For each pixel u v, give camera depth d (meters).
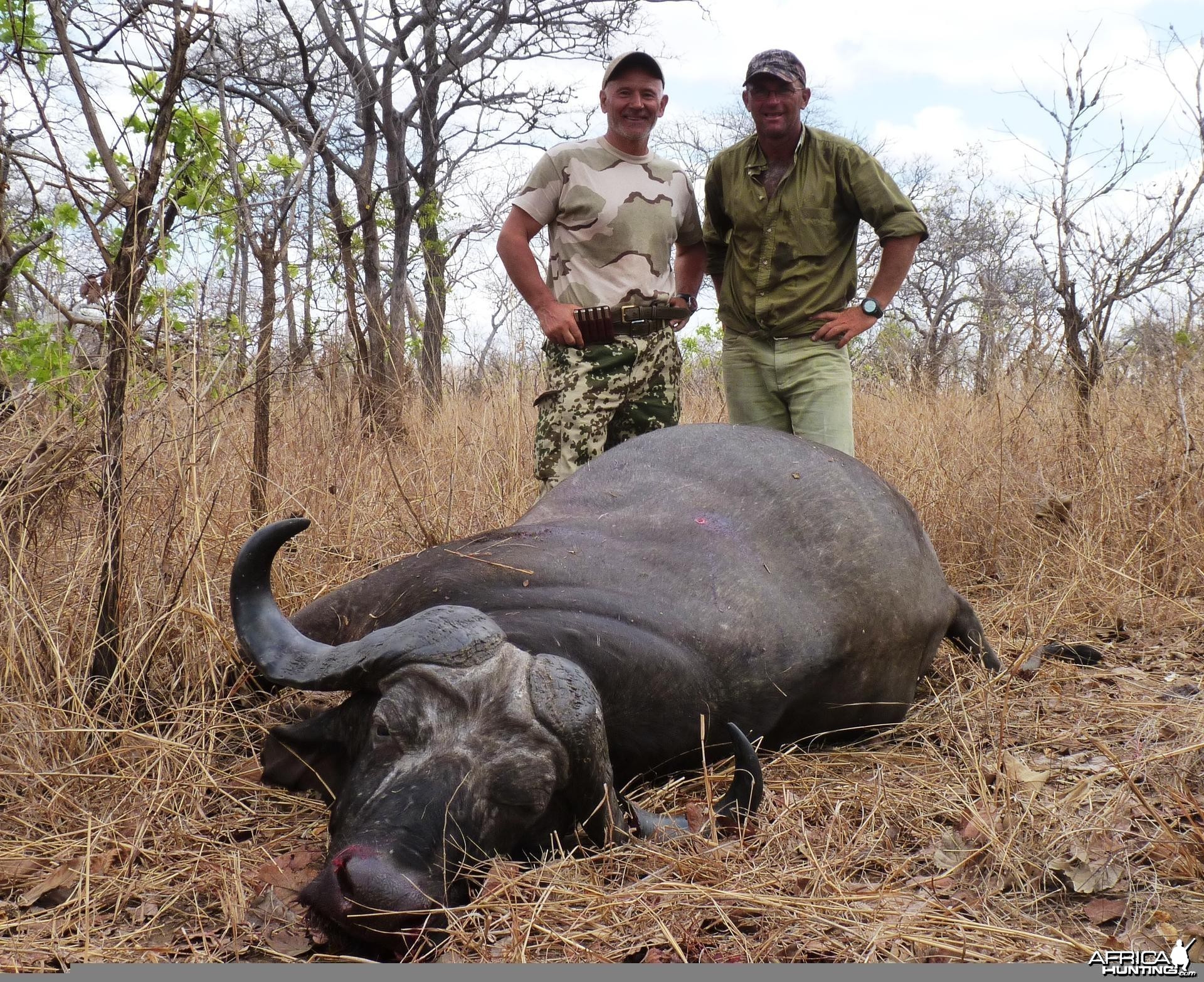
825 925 2.90
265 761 3.53
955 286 20.69
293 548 5.34
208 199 5.68
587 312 5.84
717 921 2.98
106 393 4.14
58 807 3.49
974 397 8.52
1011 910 3.05
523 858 3.14
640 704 3.62
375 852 2.72
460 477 6.44
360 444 6.45
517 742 3.00
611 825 3.20
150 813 3.48
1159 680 4.98
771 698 4.07
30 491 4.27
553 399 5.97
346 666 3.16
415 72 13.37
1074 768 3.98
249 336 5.79
